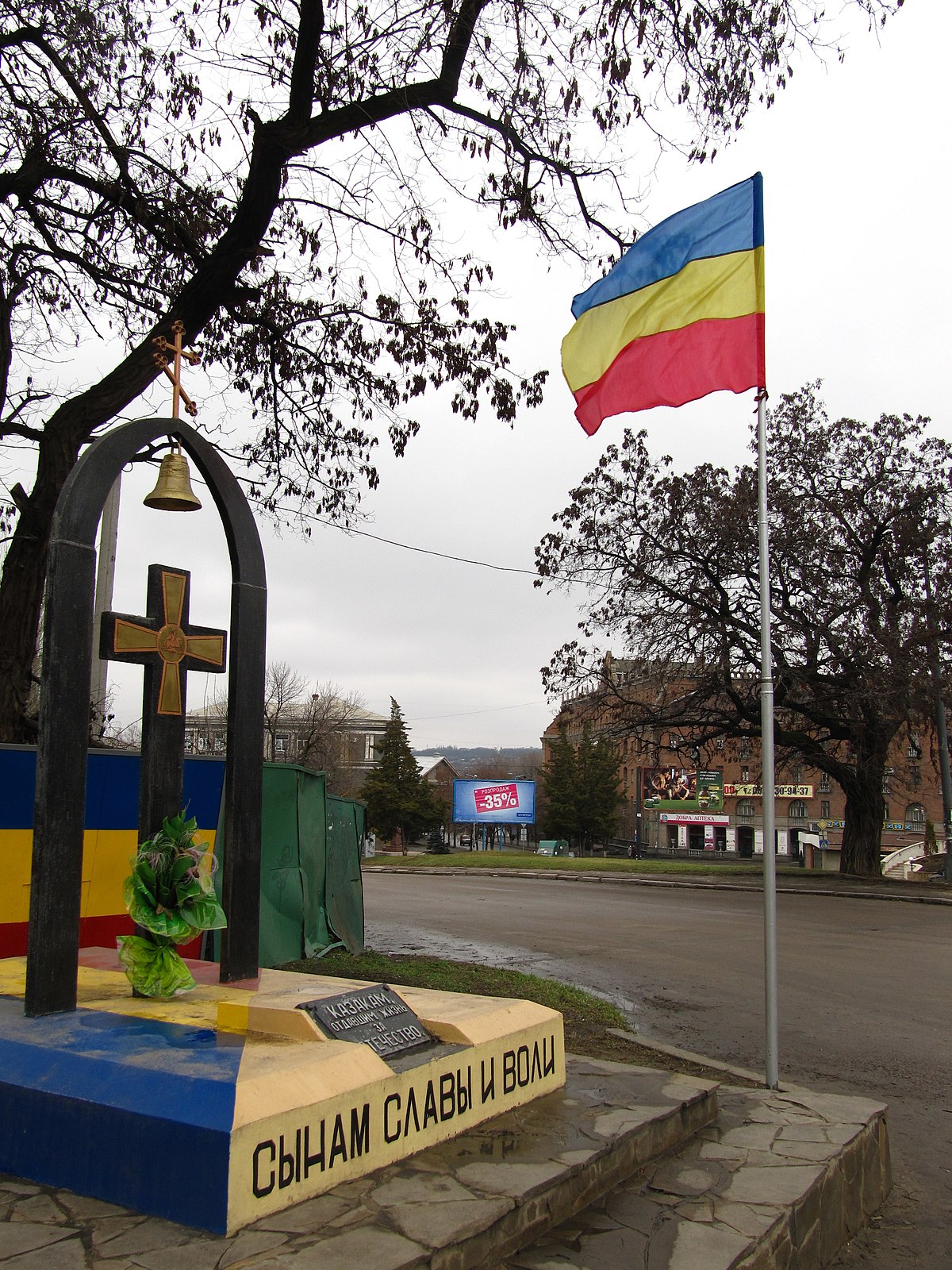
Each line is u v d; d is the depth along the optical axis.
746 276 6.56
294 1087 3.54
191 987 5.01
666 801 76.12
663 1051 6.89
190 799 8.87
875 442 27.47
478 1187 3.57
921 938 14.95
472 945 13.35
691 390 6.70
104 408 9.37
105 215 11.21
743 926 16.31
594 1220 3.74
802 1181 4.16
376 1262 2.95
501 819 56.84
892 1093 6.85
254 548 5.76
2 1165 3.75
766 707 5.98
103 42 9.77
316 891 10.66
